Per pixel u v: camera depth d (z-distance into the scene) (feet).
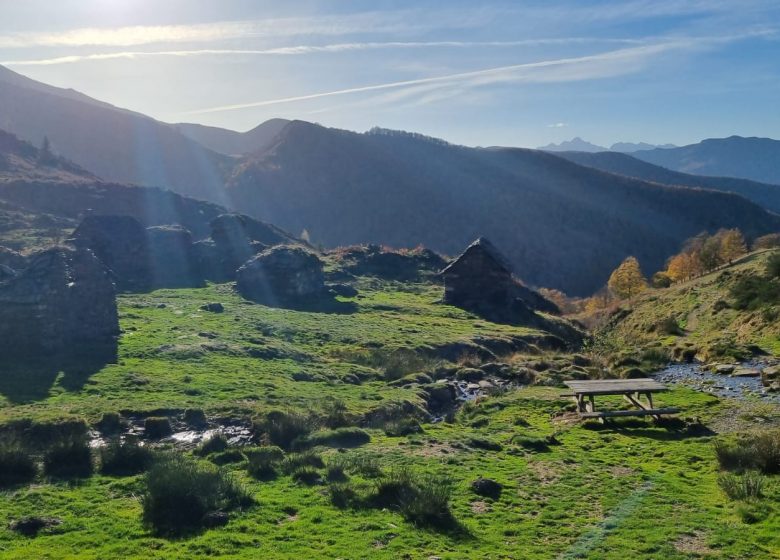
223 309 143.95
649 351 114.62
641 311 194.59
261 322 132.98
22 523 40.22
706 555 36.35
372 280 232.32
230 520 41.78
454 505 45.24
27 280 92.22
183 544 38.11
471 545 38.52
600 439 63.67
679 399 77.61
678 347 116.78
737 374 90.53
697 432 64.28
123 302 143.84
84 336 98.32
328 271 229.45
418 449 60.49
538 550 37.81
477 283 200.75
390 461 55.67
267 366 96.12
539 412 77.41
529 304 233.55
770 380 81.66
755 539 38.11
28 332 90.22
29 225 252.42
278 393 80.18
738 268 184.14
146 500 42.88
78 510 43.47
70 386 75.46
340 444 62.75
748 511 41.55
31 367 83.05
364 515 43.14
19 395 70.79
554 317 213.66
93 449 56.65
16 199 299.58
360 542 38.55
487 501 46.32
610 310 233.55
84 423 61.72
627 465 54.90
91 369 83.66
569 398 83.10
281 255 179.32
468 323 168.35
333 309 170.40
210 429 65.92
